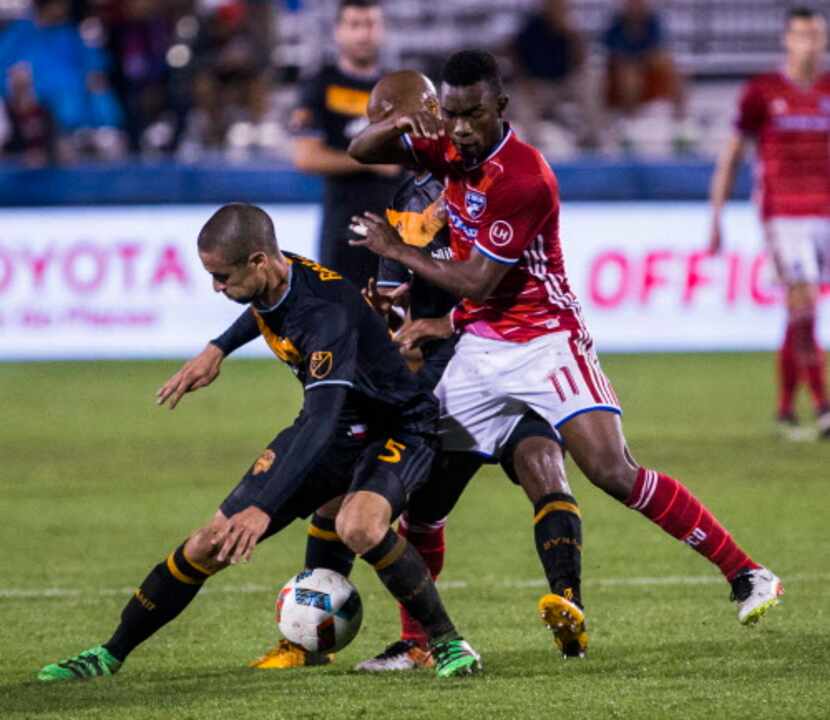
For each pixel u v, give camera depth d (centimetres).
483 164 1964
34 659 2022
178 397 1964
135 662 1992
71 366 5644
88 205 5691
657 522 1989
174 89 6244
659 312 5722
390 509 1844
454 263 1978
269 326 1844
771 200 4134
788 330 4184
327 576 1939
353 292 1869
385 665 1936
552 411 2003
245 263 1788
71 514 3206
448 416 2047
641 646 2030
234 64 6300
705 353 5847
